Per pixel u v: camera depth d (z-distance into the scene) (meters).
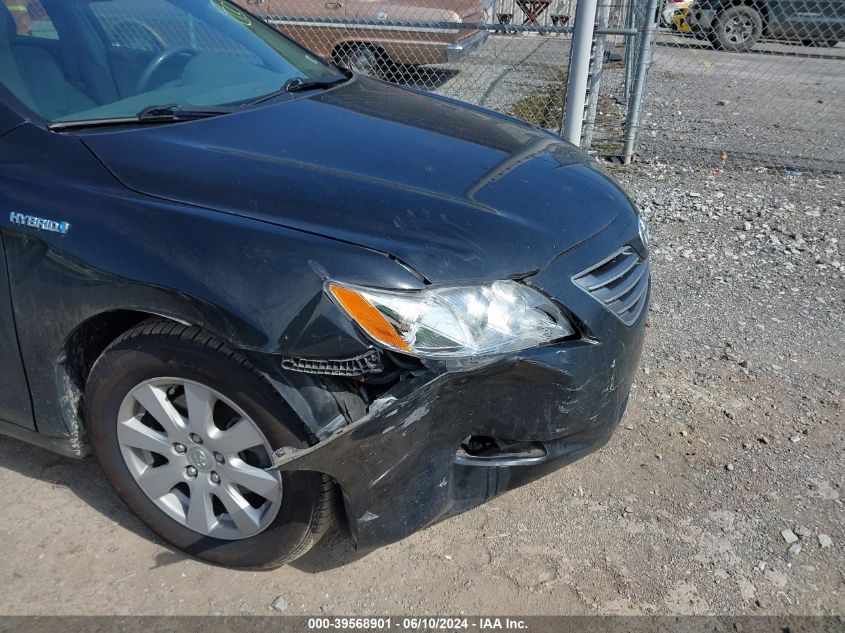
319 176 2.16
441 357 1.89
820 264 4.59
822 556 2.45
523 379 2.04
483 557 2.43
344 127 2.57
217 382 1.99
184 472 2.23
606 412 2.29
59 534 2.45
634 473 2.80
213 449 2.13
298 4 7.36
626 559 2.43
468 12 7.32
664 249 4.79
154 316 2.09
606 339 2.19
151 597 2.24
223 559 2.29
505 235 2.07
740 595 2.31
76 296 2.08
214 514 2.28
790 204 5.58
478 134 2.73
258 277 1.88
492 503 2.65
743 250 4.79
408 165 2.33
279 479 2.07
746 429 3.05
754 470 2.82
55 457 2.80
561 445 2.24
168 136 2.33
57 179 2.14
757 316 3.95
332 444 1.86
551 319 2.08
